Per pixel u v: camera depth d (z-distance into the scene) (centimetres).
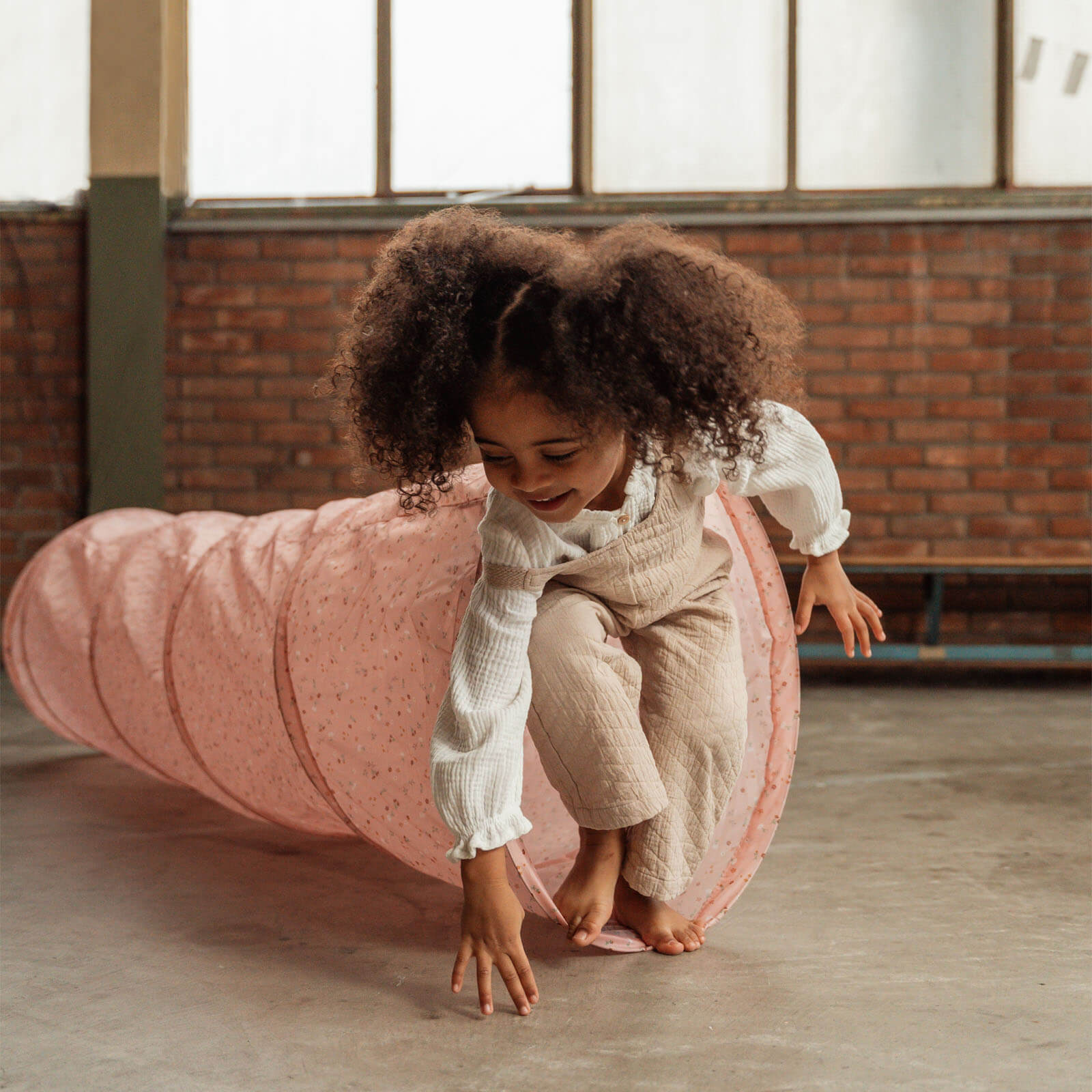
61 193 415
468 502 134
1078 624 392
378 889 160
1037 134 396
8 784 232
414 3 414
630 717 125
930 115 399
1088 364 389
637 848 131
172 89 413
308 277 407
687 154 407
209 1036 109
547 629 127
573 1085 98
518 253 102
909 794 219
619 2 406
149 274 404
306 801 164
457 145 415
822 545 146
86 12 413
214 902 154
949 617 394
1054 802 212
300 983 124
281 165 418
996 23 395
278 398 409
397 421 105
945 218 389
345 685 139
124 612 205
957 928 141
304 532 175
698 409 102
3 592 409
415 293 101
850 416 396
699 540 134
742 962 129
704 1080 99
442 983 123
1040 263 390
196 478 411
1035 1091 96
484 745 111
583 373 96
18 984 124
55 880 166
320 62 416
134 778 238
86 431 411
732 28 403
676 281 101
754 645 151
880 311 394
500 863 112
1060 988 121
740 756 136
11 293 410
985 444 393
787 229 396
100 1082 100
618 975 125
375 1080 99
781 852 178
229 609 171
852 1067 101
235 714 167
